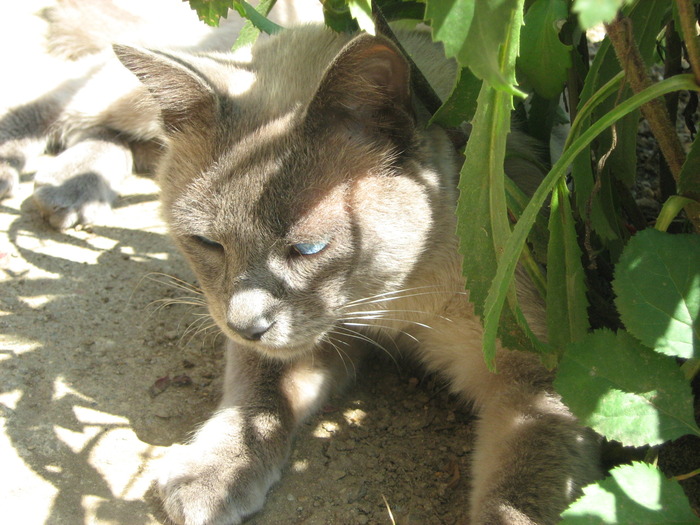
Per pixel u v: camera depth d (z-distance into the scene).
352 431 0.35
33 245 0.44
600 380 0.25
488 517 0.28
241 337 0.31
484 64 0.19
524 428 0.31
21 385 0.35
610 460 0.31
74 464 0.31
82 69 0.53
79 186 0.46
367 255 0.32
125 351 0.37
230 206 0.30
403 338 0.38
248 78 0.34
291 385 0.35
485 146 0.25
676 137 0.26
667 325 0.25
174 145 0.33
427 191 0.32
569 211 0.27
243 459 0.31
